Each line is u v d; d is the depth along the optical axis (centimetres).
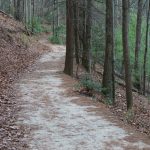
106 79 2181
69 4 2625
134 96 2841
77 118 1356
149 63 3678
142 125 1534
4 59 2823
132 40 4112
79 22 3159
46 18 7075
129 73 1989
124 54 1970
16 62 2920
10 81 2156
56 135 1135
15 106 1530
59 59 3628
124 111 1834
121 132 1178
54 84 2144
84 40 3128
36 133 1154
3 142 1053
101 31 3331
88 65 3108
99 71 3475
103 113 1457
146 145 1045
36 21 6325
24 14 5678
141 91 3297
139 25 3569
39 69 2844
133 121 1544
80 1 3056
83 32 3134
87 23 3011
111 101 2048
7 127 1205
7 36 3625
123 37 1953
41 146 1030
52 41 5666
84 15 3133
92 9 3117
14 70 2577
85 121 1313
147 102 2767
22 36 4291
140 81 3422
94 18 3212
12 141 1068
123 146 1034
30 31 5372
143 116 1930
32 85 2084
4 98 1652
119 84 3056
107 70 2181
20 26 4838
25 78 2353
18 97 1727
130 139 1102
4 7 6344
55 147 1022
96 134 1150
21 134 1139
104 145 1041
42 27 6494
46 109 1496
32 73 2605
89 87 2008
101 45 3334
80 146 1030
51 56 3909
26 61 3177
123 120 1421
